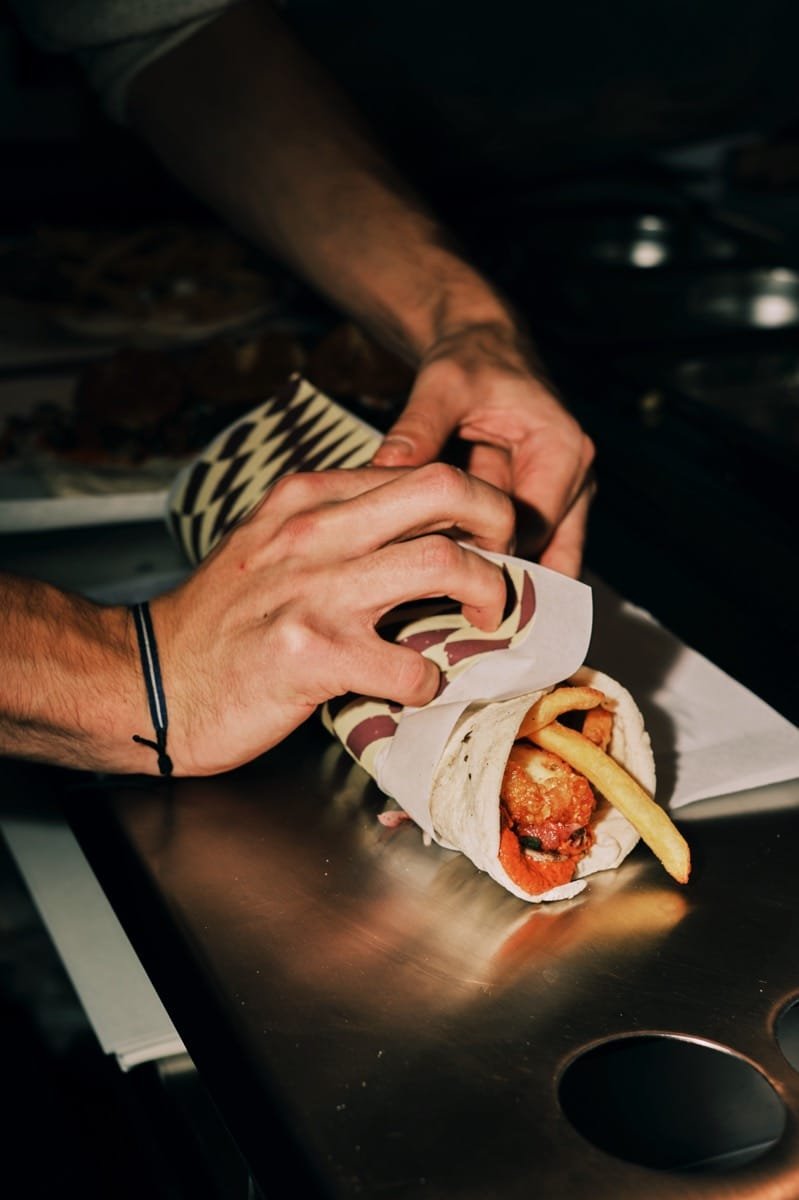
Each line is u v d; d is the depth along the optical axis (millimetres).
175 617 704
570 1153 545
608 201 1493
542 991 602
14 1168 851
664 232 1405
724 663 792
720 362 1039
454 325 869
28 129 2020
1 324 1352
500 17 1136
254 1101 563
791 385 1047
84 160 1787
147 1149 684
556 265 1262
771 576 820
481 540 689
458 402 797
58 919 694
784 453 900
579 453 801
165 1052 638
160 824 693
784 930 628
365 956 620
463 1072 571
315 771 727
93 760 715
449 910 642
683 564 860
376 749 696
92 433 1034
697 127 1249
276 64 1015
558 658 666
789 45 1162
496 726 656
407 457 746
